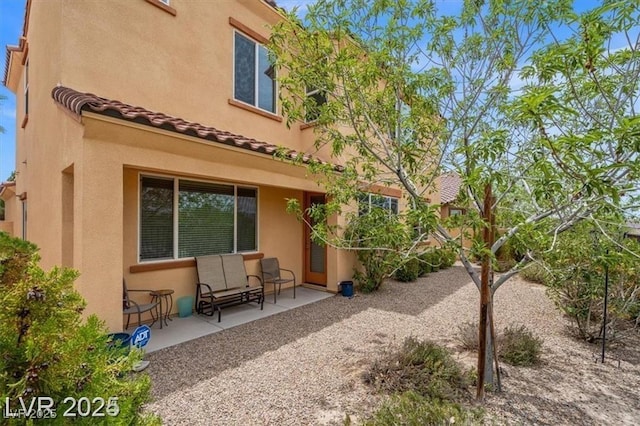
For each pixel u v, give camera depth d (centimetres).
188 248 698
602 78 302
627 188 291
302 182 753
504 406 344
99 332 183
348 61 362
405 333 573
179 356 468
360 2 375
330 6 377
